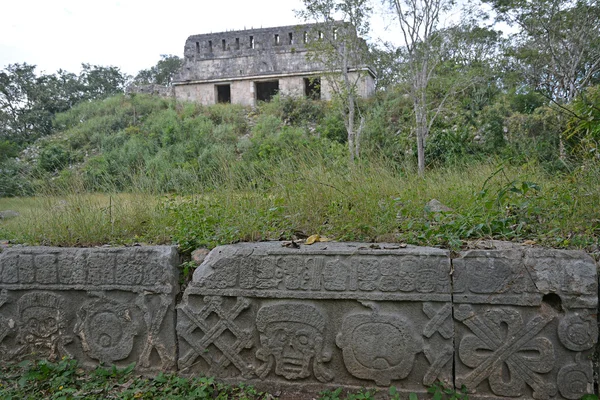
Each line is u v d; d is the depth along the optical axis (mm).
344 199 3670
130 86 26281
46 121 28266
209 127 18406
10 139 25781
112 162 10766
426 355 2586
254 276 2803
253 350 2838
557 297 2508
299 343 2748
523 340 2514
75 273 3068
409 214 3516
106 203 4262
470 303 2561
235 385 2826
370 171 4574
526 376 2512
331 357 2717
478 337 2553
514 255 2545
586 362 2455
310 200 3719
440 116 14078
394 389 2586
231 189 4188
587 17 13648
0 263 3176
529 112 13641
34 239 3691
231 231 3250
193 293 2893
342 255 2697
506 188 3428
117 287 3000
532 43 15445
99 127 20641
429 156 10883
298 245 2867
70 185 4793
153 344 2947
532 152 8789
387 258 2637
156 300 2963
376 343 2641
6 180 6836
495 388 2539
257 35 22797
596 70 14938
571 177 3725
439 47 12281
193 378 2873
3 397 2727
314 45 14227
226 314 2852
